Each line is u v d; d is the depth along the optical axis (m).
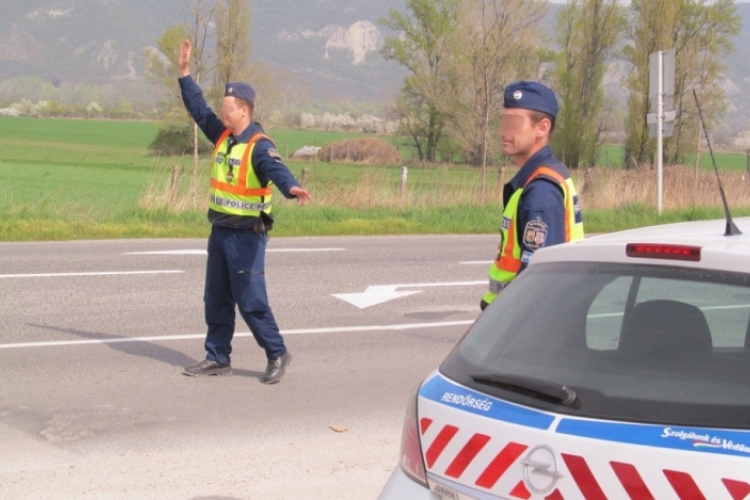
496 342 3.41
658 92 22.19
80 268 13.59
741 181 27.36
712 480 2.65
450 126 49.22
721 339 3.07
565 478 2.88
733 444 2.70
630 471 2.77
